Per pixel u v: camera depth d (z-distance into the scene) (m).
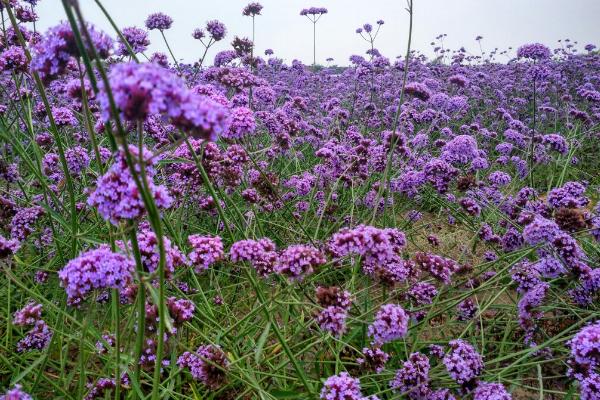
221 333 0.39
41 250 0.54
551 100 1.75
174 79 0.22
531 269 0.51
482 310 0.47
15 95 0.74
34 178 0.61
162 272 0.23
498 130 1.37
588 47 2.09
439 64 2.14
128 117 0.21
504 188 0.99
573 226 0.52
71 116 0.61
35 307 0.34
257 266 0.40
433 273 0.46
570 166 1.09
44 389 0.40
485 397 0.35
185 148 0.52
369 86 1.54
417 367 0.39
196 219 0.71
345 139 0.85
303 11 1.25
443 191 0.64
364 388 0.43
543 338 0.52
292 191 0.82
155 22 0.77
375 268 0.47
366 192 0.82
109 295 0.44
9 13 0.37
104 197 0.28
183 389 0.43
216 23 0.82
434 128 1.21
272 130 0.74
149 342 0.37
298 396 0.37
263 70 1.76
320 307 0.36
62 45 0.27
